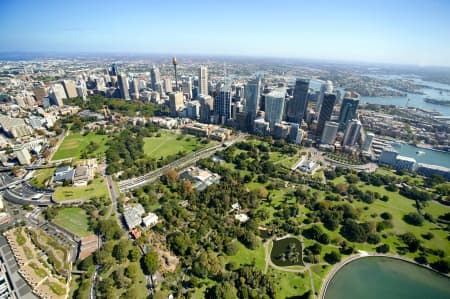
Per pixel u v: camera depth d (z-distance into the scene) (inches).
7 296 6397.6
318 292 6943.9
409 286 7485.2
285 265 7815.0
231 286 6830.7
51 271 7096.5
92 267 7332.7
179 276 7229.3
